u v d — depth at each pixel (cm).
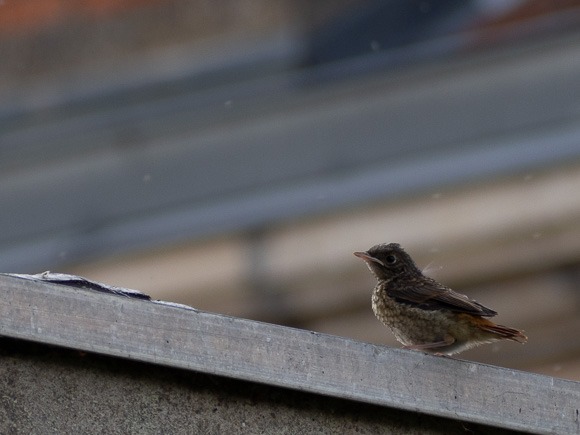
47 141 2014
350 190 1762
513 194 1742
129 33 2431
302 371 525
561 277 1738
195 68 2206
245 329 520
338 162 1800
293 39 2230
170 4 2469
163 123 1823
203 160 1802
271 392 536
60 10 2506
